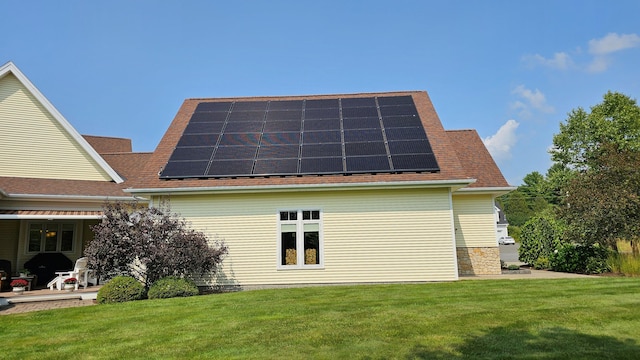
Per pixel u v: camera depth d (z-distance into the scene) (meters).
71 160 16.86
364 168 14.38
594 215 15.40
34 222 16.58
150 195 14.48
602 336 6.25
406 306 8.91
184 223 13.45
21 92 16.41
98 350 6.62
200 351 6.29
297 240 14.31
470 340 6.25
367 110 18.22
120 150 23.67
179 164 15.04
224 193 14.41
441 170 14.35
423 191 14.38
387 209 14.33
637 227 14.73
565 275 15.77
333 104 19.05
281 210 14.45
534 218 21.30
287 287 14.00
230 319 8.39
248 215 14.46
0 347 6.95
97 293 12.59
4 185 14.34
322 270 14.13
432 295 10.24
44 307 11.53
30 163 16.11
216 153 15.55
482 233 17.28
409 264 14.05
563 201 17.30
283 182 14.06
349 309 8.86
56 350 6.72
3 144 15.80
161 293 11.70
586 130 48.78
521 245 21.58
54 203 14.59
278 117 17.95
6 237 16.02
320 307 9.22
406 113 17.78
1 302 11.76
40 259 16.20
